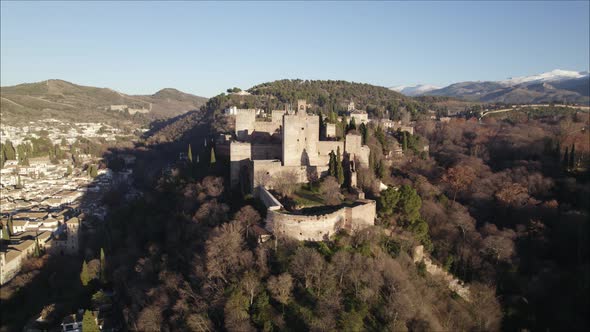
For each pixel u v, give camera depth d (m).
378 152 129.75
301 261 66.44
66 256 139.25
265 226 78.94
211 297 66.81
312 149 104.88
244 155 105.12
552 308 84.62
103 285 104.88
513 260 95.62
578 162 142.50
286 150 100.56
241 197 98.69
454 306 80.19
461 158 151.12
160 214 113.62
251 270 67.31
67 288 111.88
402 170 137.12
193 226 89.06
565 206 113.12
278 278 64.50
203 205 92.06
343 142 109.75
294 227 74.56
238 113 121.38
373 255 76.94
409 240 86.75
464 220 103.50
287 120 99.81
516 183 126.12
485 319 80.44
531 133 176.88
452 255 94.44
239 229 77.12
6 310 106.44
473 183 129.25
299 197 91.44
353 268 69.31
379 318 64.94
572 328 79.88
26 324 96.62
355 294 66.94
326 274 66.19
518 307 85.56
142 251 104.56
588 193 115.19
